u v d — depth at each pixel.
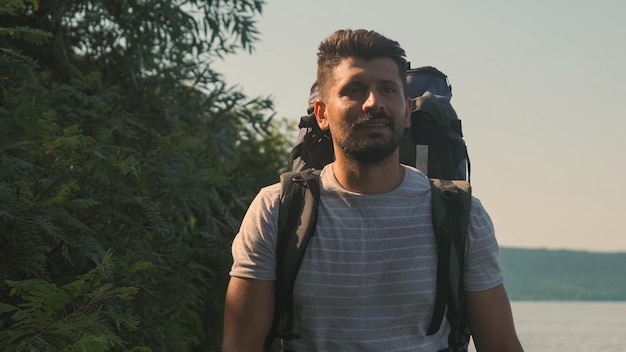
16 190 4.51
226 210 7.08
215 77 9.33
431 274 2.93
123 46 9.20
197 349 8.87
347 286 2.91
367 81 2.93
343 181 2.98
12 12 4.95
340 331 2.92
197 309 8.58
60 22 8.20
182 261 6.73
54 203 4.68
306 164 3.67
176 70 9.14
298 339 2.99
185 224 7.25
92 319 3.88
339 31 3.01
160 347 6.32
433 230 2.96
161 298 6.10
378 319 2.92
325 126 3.09
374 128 2.90
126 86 9.29
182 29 9.06
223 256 6.94
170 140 6.57
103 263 3.85
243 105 9.38
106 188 5.57
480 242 3.01
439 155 3.68
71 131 5.18
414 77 4.11
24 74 6.09
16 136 5.18
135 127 7.73
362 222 2.94
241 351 2.98
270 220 2.99
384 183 2.97
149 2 8.86
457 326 3.00
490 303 3.03
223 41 9.20
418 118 3.68
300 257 2.92
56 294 3.66
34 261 4.59
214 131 9.38
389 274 2.92
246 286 3.00
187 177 6.35
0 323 4.36
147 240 6.26
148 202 5.82
